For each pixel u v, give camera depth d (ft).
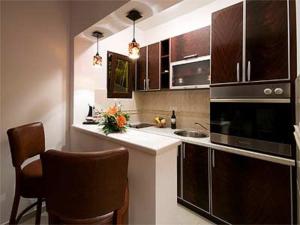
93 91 7.93
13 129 4.62
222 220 5.76
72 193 2.88
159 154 3.86
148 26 10.01
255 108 5.06
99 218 3.35
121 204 3.25
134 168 4.27
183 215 6.46
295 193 4.38
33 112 6.31
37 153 5.43
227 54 5.60
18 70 5.93
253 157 5.06
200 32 7.11
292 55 4.43
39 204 4.80
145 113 10.63
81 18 6.53
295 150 4.40
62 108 7.12
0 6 5.54
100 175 2.87
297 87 4.24
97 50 7.60
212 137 6.07
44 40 6.51
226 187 5.63
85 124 7.02
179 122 9.07
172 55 8.13
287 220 4.50
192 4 7.86
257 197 5.00
